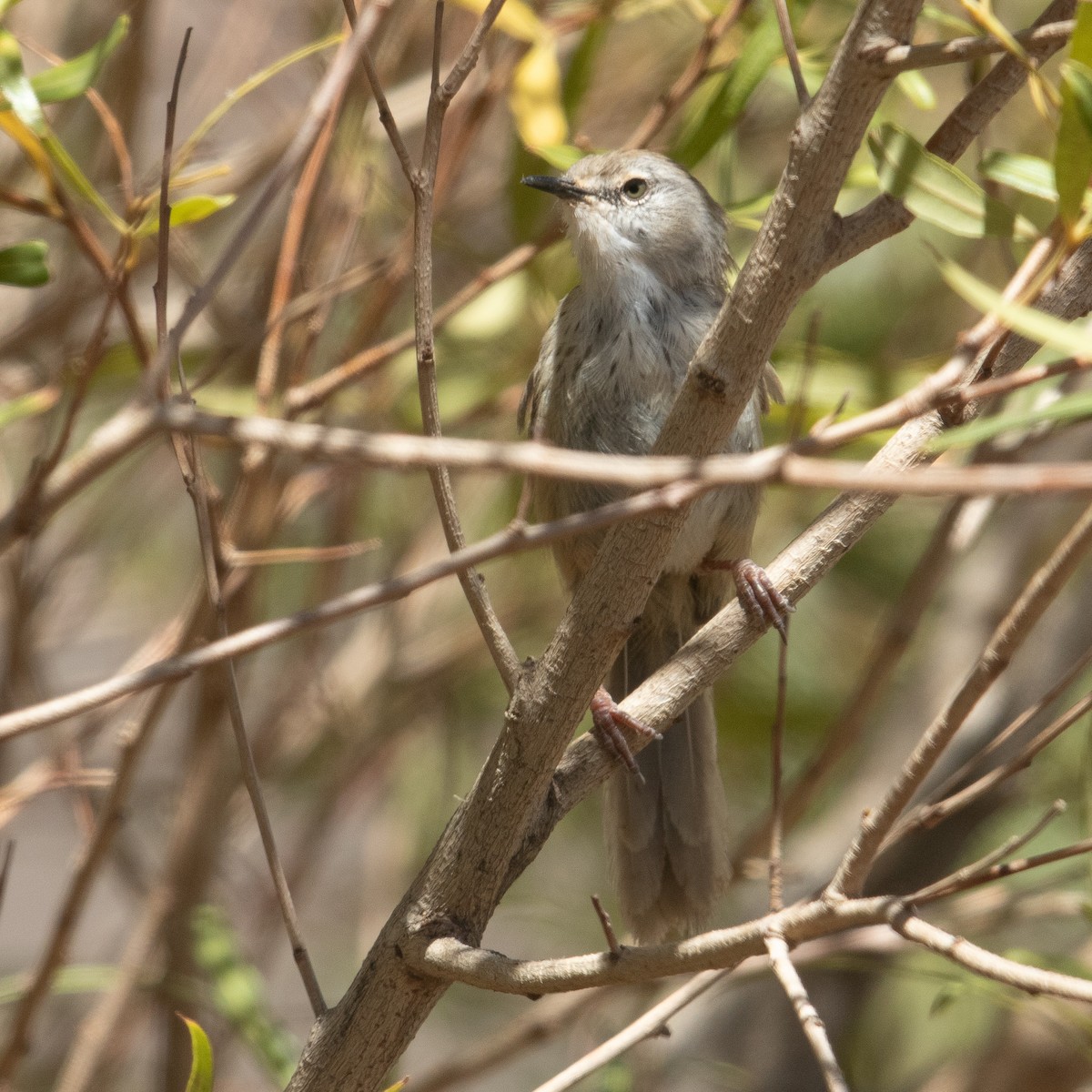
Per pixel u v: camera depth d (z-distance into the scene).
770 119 11.93
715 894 7.52
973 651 11.55
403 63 10.68
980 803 10.87
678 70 11.75
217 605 5.81
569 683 5.48
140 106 9.92
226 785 10.12
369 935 12.15
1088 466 3.62
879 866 10.85
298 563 12.34
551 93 8.14
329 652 12.34
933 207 5.07
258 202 4.45
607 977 5.03
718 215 9.07
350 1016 5.70
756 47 7.81
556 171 9.88
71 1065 9.01
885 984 12.29
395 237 11.09
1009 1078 10.43
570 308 8.86
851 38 4.66
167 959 9.60
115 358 9.08
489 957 5.36
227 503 9.76
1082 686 11.27
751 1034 11.15
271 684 12.48
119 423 4.90
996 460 8.22
